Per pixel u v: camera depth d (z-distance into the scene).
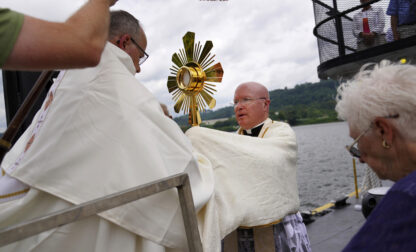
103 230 1.19
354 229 4.85
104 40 1.07
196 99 2.21
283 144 2.09
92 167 1.23
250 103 2.44
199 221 1.49
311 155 38.38
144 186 1.05
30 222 0.82
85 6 1.06
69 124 1.25
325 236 4.72
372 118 0.96
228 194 1.77
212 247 1.41
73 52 0.97
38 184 1.21
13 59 0.90
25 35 0.90
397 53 4.62
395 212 0.79
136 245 1.25
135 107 1.28
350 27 5.16
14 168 1.28
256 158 1.87
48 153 1.23
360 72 1.05
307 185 20.25
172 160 1.33
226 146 1.89
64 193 1.20
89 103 1.26
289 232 2.08
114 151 1.23
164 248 1.28
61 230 1.22
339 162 30.48
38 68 0.95
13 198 1.26
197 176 1.46
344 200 6.06
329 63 5.39
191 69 2.15
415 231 0.73
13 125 1.22
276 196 1.88
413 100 0.89
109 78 1.30
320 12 5.54
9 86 2.42
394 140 0.95
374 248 0.79
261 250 2.00
